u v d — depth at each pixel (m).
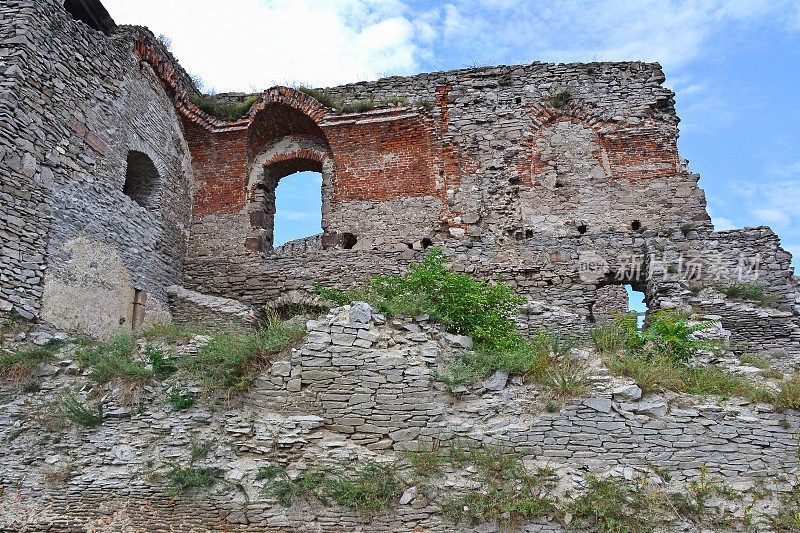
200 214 16.22
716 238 13.80
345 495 7.44
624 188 14.97
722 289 13.34
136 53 14.21
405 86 16.42
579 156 15.36
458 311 9.73
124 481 8.02
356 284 14.84
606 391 8.02
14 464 8.34
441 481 7.50
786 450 7.49
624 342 9.66
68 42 11.91
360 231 15.51
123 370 8.95
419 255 14.92
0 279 9.63
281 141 16.86
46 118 11.09
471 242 14.80
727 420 7.72
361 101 16.12
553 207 15.04
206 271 15.62
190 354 9.28
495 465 7.54
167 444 8.27
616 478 7.42
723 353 10.32
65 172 11.39
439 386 8.33
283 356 8.72
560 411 7.98
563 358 8.80
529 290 14.22
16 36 10.80
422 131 15.91
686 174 14.90
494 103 16.02
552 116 15.80
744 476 7.41
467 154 15.71
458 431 7.94
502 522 7.14
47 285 10.54
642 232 14.30
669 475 7.50
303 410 8.33
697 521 7.09
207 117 16.38
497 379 8.38
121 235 12.93
